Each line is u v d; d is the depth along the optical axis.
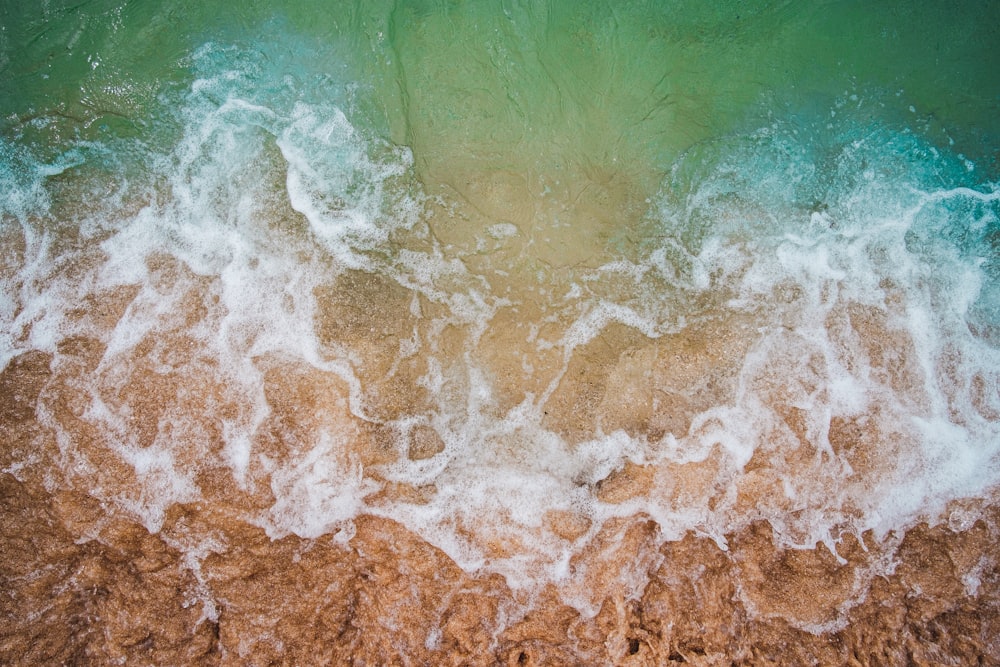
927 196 5.58
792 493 5.12
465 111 5.64
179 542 4.84
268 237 5.39
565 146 5.64
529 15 5.67
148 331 5.15
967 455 5.21
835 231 5.54
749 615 4.89
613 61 5.70
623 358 5.32
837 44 5.71
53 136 5.41
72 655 4.59
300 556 4.88
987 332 5.39
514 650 4.78
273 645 4.71
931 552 5.03
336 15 5.60
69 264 5.24
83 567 4.73
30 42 5.46
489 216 5.55
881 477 5.16
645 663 4.76
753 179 5.59
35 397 4.99
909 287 5.46
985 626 4.88
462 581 4.89
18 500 4.81
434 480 5.08
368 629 4.79
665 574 4.94
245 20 5.59
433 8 5.64
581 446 5.19
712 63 5.70
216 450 5.00
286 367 5.18
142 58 5.50
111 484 4.88
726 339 5.35
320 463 5.06
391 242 5.48
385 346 5.29
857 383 5.31
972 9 5.70
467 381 5.29
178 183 5.41
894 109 5.65
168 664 4.63
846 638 4.85
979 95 5.65
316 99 5.59
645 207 5.59
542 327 5.39
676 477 5.12
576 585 4.92
